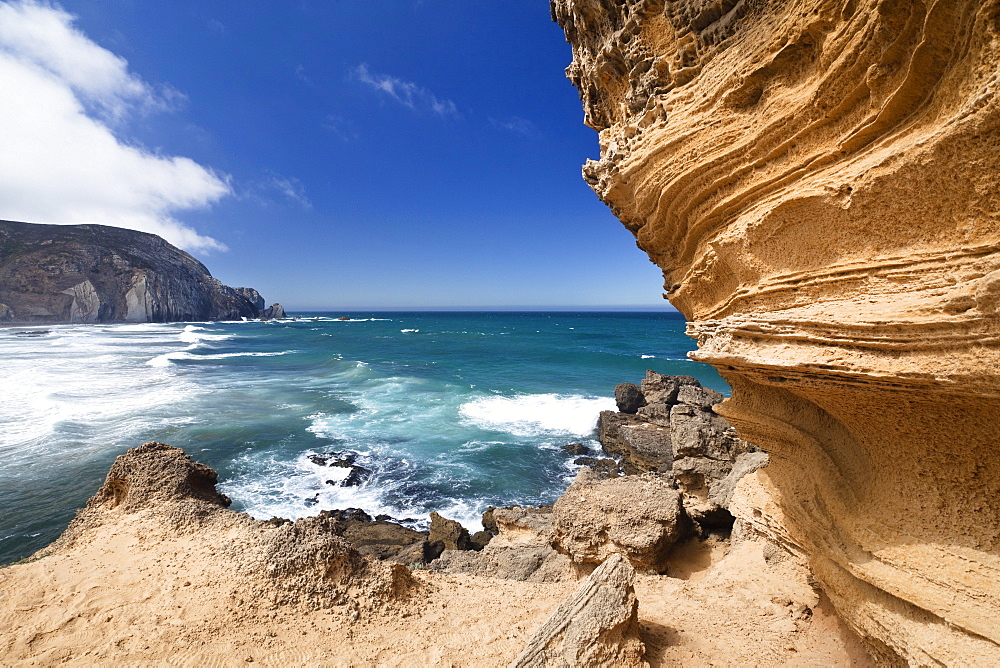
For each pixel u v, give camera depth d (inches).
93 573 246.8
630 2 191.9
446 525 508.4
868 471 159.3
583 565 341.7
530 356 2027.6
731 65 159.8
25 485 569.9
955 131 103.3
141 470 329.7
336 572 248.8
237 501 571.8
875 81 118.9
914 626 134.3
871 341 122.0
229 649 194.5
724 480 394.0
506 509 474.9
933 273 114.7
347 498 595.8
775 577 263.9
